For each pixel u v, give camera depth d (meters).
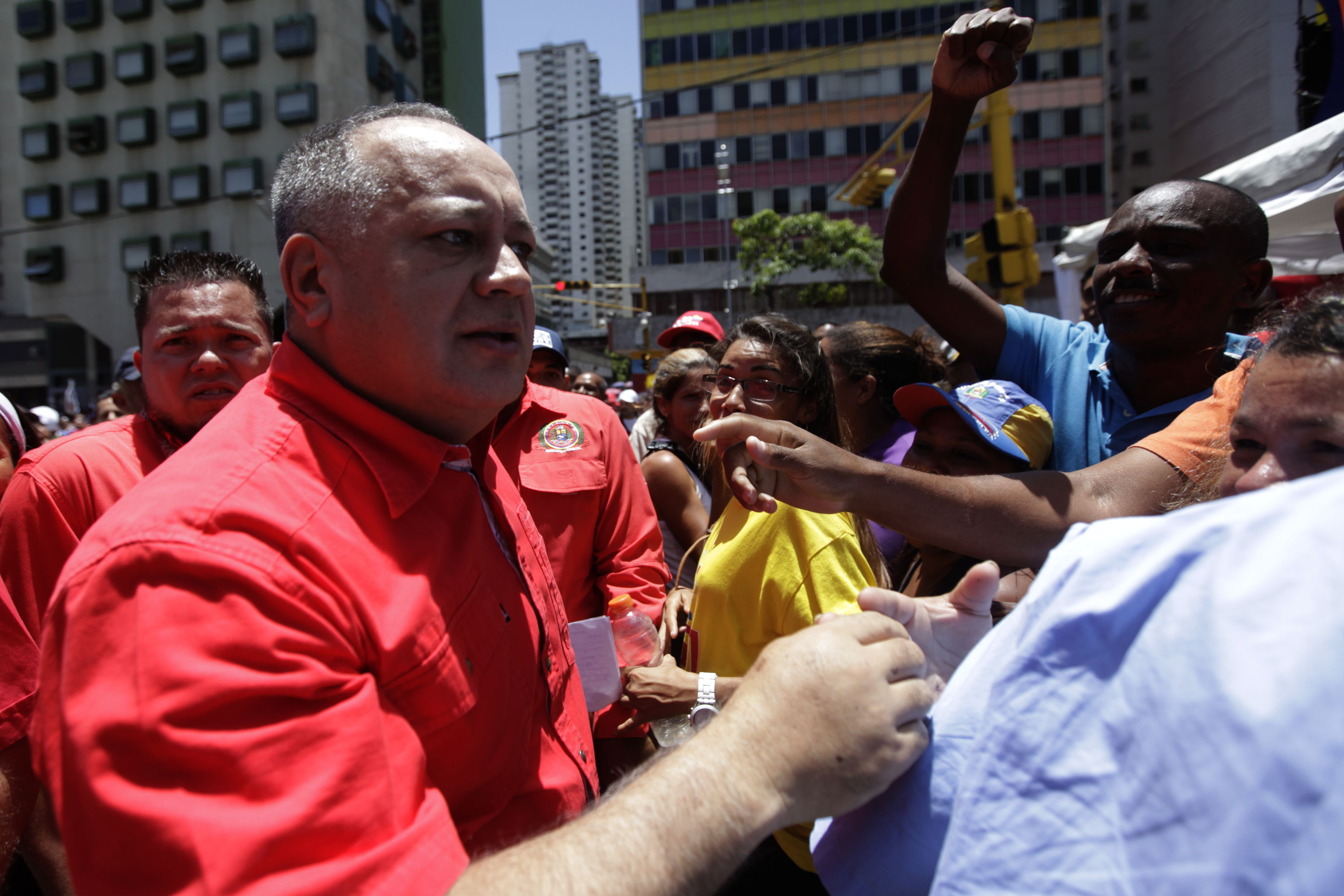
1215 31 18.53
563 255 104.69
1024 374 2.22
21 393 37.00
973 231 32.75
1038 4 32.34
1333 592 0.51
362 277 1.02
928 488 1.25
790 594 1.68
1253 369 0.98
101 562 0.83
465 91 49.69
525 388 2.33
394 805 0.81
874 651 0.83
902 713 0.79
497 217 1.07
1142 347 1.88
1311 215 4.20
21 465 1.91
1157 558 0.60
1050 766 0.61
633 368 35.25
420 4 40.88
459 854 0.83
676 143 36.72
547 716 1.24
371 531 0.99
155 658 0.77
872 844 0.82
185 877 0.70
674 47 36.66
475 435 1.29
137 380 3.90
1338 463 0.85
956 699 0.81
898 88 35.44
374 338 1.04
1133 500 1.37
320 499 0.96
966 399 1.93
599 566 2.35
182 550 0.82
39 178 35.56
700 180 36.66
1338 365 0.85
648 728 2.06
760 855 1.61
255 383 1.12
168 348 2.04
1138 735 0.57
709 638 1.83
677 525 3.04
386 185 1.02
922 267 2.16
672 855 0.72
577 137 104.44
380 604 0.94
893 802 0.81
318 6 32.50
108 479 1.94
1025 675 0.65
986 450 1.87
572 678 1.41
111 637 0.79
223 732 0.75
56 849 1.74
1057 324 2.22
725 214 29.73
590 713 2.04
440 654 0.97
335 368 1.09
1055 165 32.59
